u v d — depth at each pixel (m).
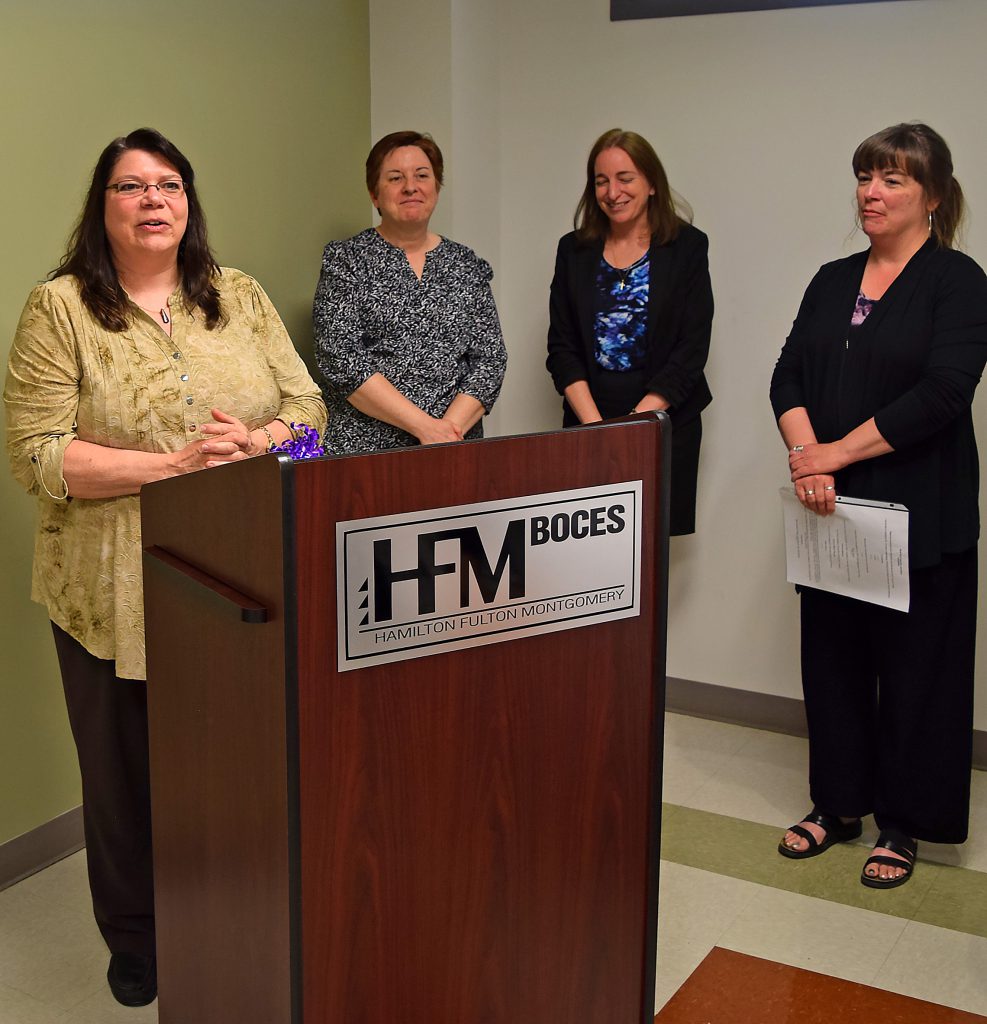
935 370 2.59
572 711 1.45
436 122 3.60
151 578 1.63
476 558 1.34
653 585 1.49
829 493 2.68
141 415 2.14
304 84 3.39
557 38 3.69
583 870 1.51
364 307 3.14
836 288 2.82
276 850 1.33
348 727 1.30
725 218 3.54
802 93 3.38
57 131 2.66
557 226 3.80
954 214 2.71
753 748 3.59
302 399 2.40
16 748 2.75
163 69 2.91
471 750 1.39
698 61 3.50
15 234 2.59
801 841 2.94
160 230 2.10
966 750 2.80
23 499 2.69
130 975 2.34
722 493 3.69
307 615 1.25
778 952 2.50
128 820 2.29
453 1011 1.44
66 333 2.09
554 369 3.52
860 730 2.91
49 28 2.61
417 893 1.38
